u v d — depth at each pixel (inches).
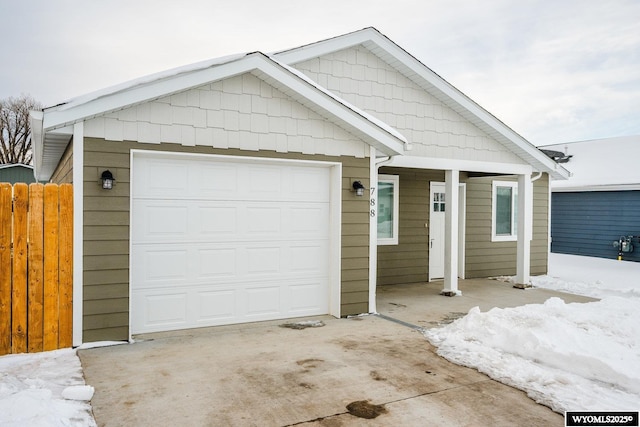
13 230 199.0
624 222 653.3
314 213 283.6
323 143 275.0
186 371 181.0
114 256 216.8
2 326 196.7
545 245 508.1
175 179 241.8
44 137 221.9
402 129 364.8
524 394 162.9
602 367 177.3
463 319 253.3
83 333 211.0
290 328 253.3
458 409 149.6
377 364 193.8
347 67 349.4
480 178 463.8
